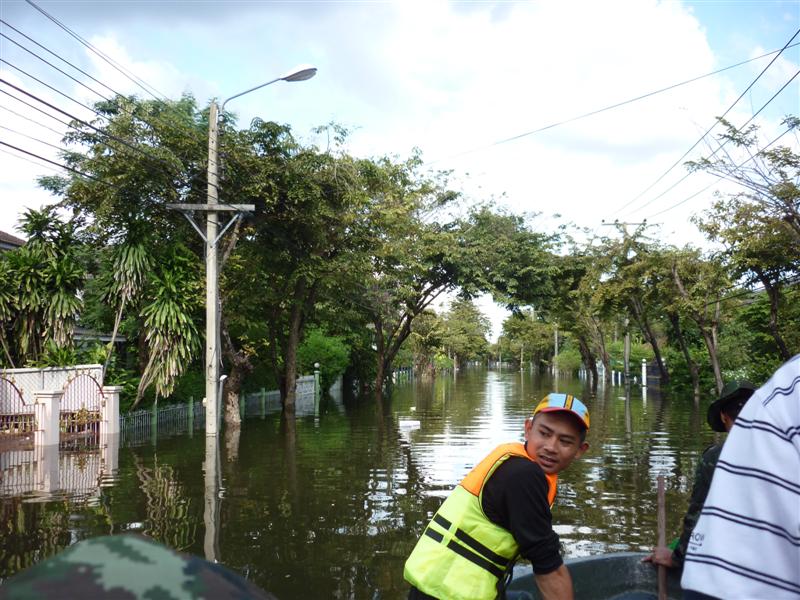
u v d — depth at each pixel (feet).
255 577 21.44
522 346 336.29
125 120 57.67
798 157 53.83
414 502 32.14
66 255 60.59
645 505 31.58
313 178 68.90
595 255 115.96
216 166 54.90
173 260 62.13
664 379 129.08
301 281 81.87
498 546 8.27
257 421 72.38
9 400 53.98
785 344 77.92
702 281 87.04
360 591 20.26
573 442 9.01
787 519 3.89
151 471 40.14
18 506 30.58
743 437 4.27
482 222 109.50
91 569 2.14
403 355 186.19
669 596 13.65
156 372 59.98
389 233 88.22
